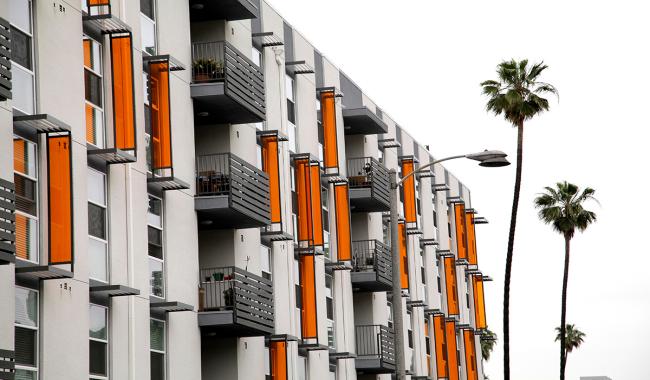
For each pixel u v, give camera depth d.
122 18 32.53
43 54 28.06
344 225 50.59
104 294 30.41
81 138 29.31
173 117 35.47
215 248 39.66
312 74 49.88
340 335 50.44
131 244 31.88
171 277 34.47
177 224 35.16
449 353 67.31
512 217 63.62
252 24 43.84
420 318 63.34
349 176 54.72
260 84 39.91
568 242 81.31
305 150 48.12
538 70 62.12
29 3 27.98
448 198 72.81
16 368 26.30
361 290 54.78
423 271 65.81
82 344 28.69
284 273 43.91
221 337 39.22
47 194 27.36
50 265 27.08
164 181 33.25
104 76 31.28
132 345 31.59
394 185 34.06
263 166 42.41
